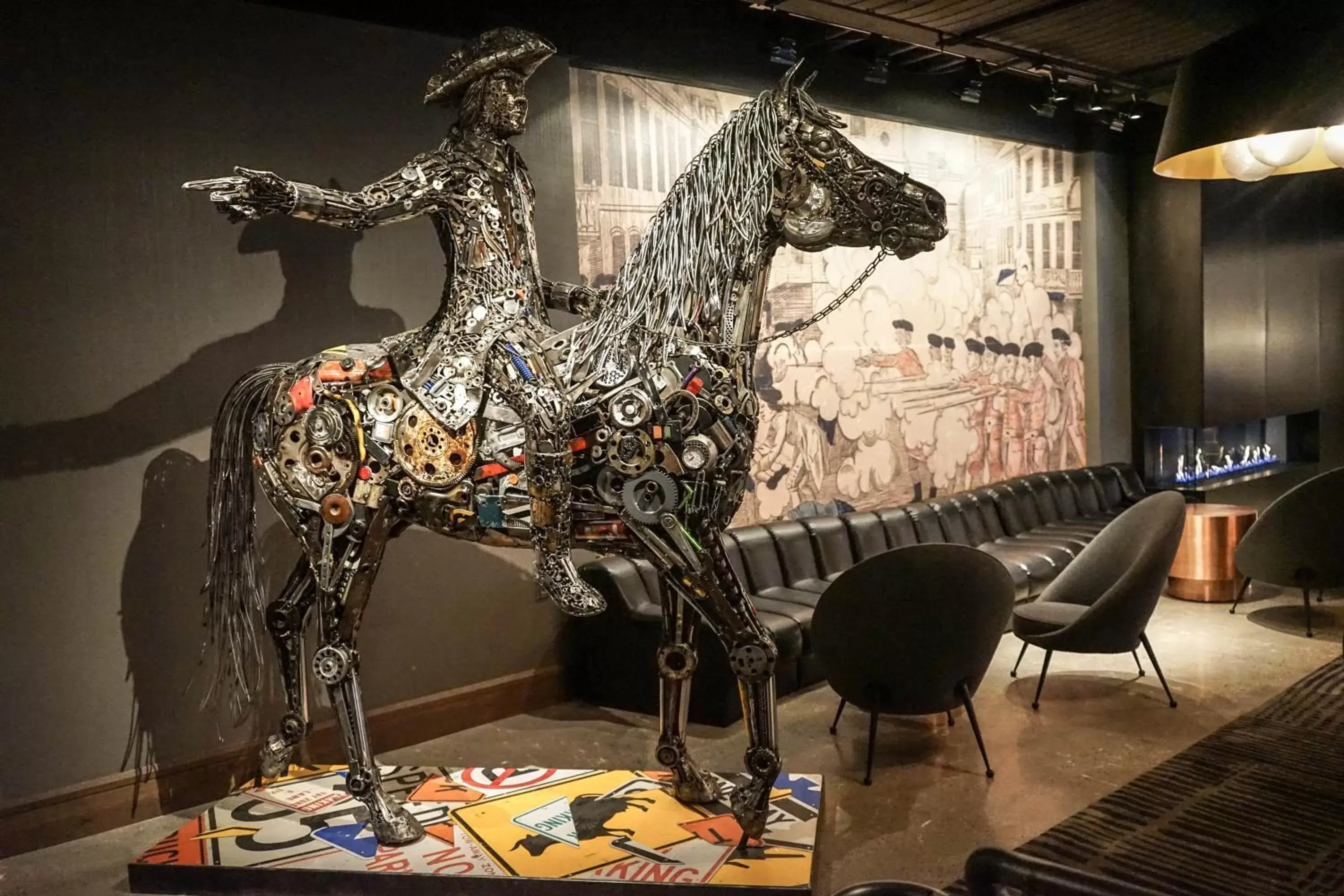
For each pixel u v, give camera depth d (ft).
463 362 9.70
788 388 18.83
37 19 10.79
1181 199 24.44
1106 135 24.71
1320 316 28.35
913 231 9.59
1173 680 15.83
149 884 9.83
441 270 14.05
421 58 13.71
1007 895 5.00
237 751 12.32
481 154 9.95
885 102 20.26
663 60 16.97
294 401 9.92
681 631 10.57
